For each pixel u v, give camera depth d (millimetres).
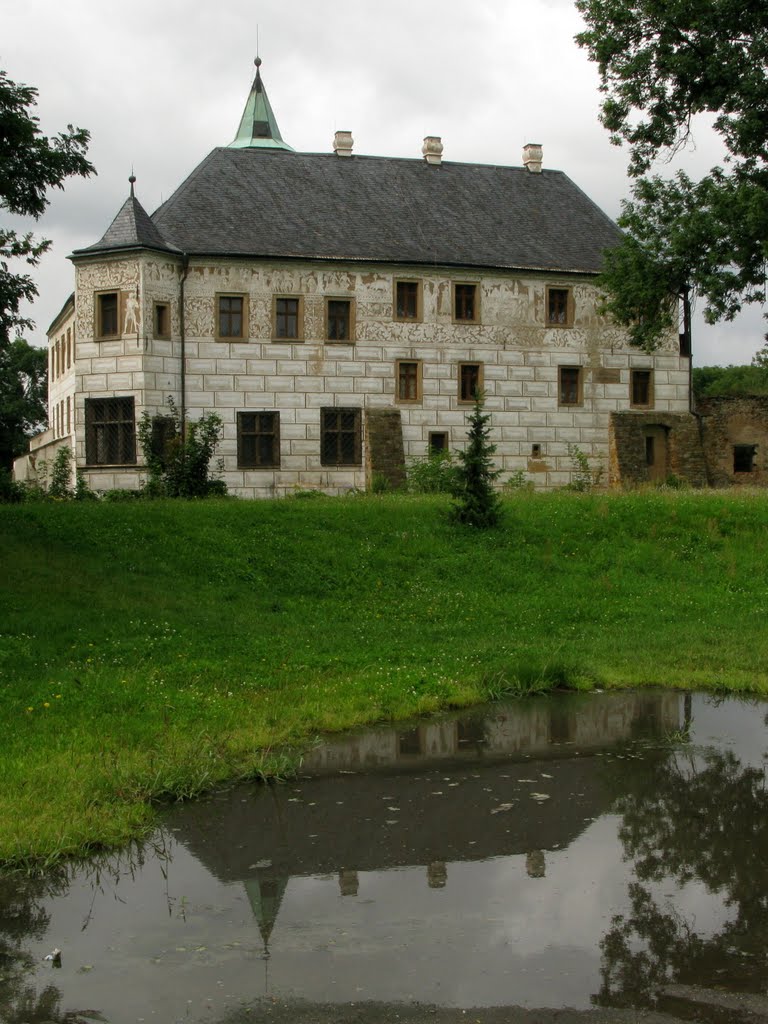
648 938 6418
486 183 45344
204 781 9680
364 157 44562
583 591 21750
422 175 44656
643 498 28938
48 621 15938
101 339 37156
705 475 42594
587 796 9367
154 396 36969
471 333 40969
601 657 16203
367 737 11664
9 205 20344
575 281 42125
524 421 41500
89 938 6508
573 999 5684
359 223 41375
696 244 32312
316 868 7637
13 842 7844
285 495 36125
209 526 23641
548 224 44062
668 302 36031
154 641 15523
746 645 17078
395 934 6500
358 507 26328
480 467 25656
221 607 18562
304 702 12773
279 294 38969
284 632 17047
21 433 77938
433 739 11555
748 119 29484
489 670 14641
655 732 11844
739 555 24453
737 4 28953
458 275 40844
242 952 6289
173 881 7410
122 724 11250
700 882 7301
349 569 22031
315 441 39312
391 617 19266
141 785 9336
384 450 39188
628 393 42625
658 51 30578
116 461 37062
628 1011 5555
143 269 36625
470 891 7168
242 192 41094
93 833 8141
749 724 12227
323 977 5961
